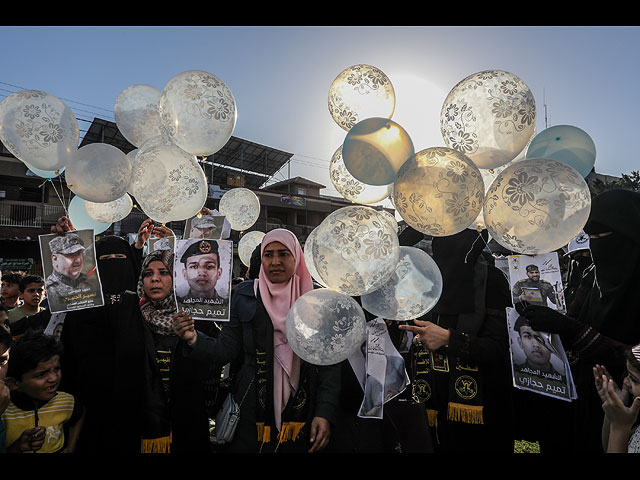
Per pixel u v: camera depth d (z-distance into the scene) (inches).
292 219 994.7
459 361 81.5
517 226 62.2
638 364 61.2
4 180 668.1
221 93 86.1
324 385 77.9
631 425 61.7
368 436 79.6
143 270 88.7
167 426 84.1
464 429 81.4
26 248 663.8
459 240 87.0
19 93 87.0
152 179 80.4
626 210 69.0
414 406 80.4
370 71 91.6
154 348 86.7
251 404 79.6
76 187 84.9
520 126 71.9
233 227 185.8
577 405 81.5
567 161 81.2
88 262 85.5
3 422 75.5
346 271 65.9
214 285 81.9
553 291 76.8
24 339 79.2
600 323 71.9
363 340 74.3
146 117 104.3
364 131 74.7
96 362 85.5
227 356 83.1
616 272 70.0
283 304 82.0
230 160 936.3
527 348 76.4
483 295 83.7
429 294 74.3
